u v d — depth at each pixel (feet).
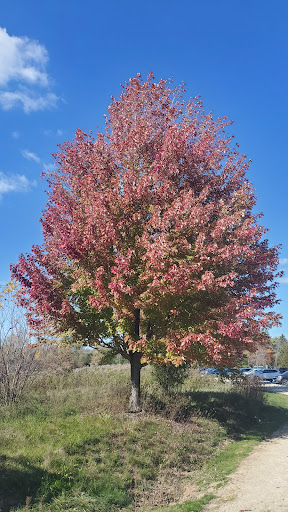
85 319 36.76
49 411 35.01
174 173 33.35
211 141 36.73
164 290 28.63
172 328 34.24
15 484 20.38
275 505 20.42
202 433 36.35
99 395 40.57
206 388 64.64
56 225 35.86
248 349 38.37
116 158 36.88
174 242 30.27
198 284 29.63
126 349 38.22
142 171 35.37
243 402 54.13
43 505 19.11
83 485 21.91
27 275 35.60
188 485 25.44
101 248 31.81
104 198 31.63
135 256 31.24
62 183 39.37
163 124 38.93
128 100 40.24
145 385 48.62
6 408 35.17
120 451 27.30
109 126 40.75
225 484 25.11
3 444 25.27
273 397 73.00
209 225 32.81
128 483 24.02
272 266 37.58
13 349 40.96
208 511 20.30
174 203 29.96
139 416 34.99
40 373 51.34
